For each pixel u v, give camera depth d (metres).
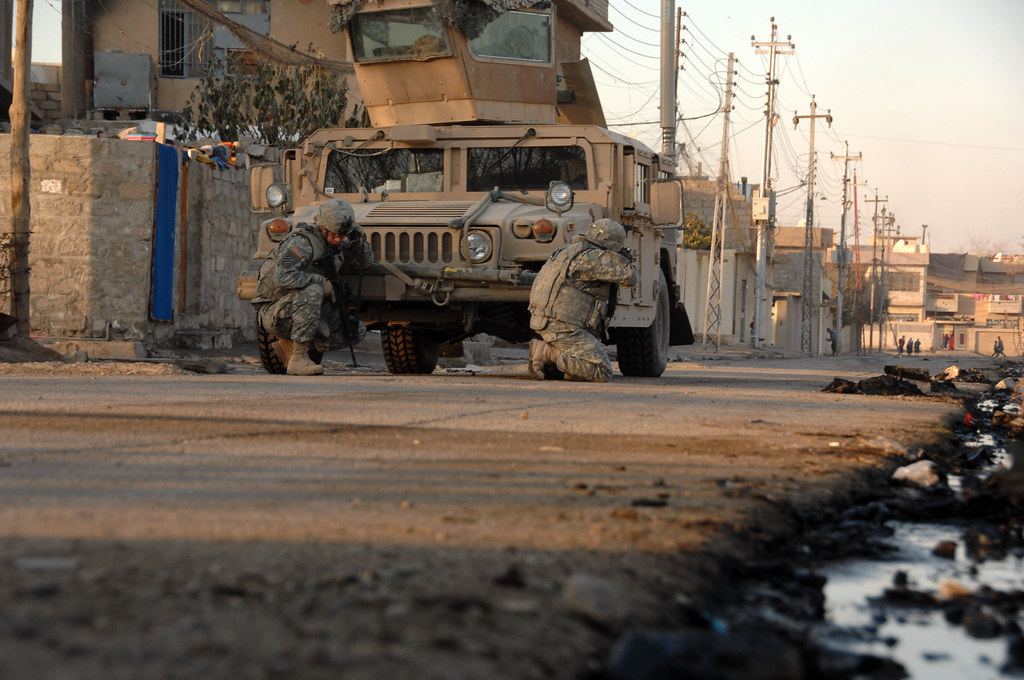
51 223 29.08
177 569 4.04
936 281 190.75
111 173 29.08
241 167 35.41
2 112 49.88
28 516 5.01
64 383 13.90
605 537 5.10
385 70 20.92
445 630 3.43
